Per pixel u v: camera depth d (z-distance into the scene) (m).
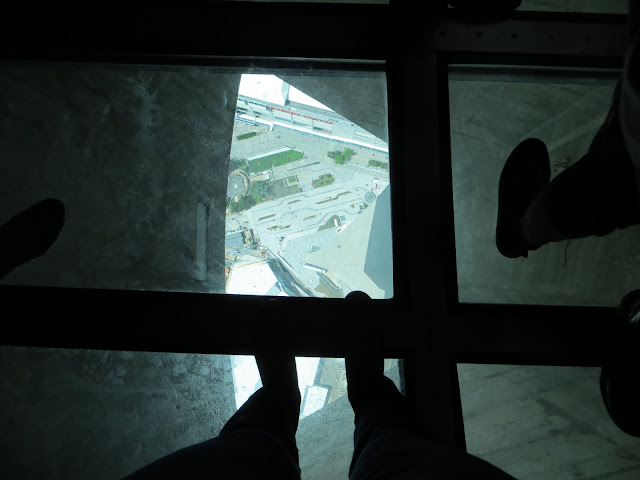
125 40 1.32
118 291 1.15
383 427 0.72
